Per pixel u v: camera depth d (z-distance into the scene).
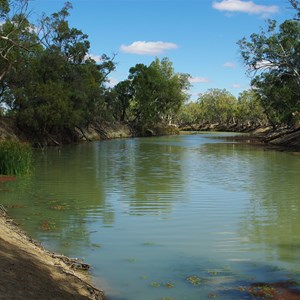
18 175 23.73
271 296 7.32
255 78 56.56
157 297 7.30
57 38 65.44
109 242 10.55
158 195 17.48
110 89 78.69
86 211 14.23
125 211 14.30
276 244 10.49
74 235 11.18
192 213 13.98
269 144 59.84
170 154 41.41
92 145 57.22
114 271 8.52
